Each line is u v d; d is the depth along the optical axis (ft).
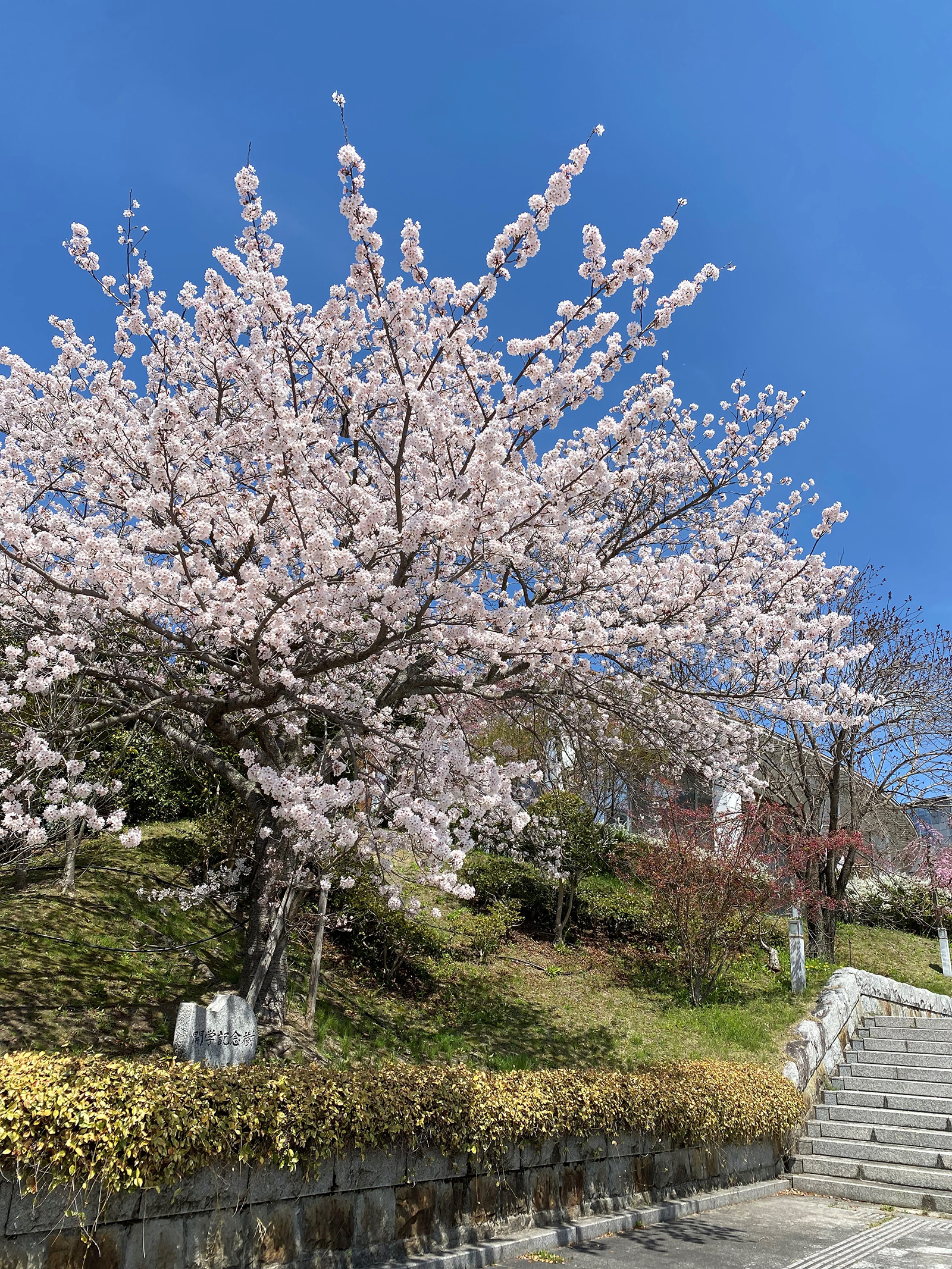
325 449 18.11
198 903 26.81
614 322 17.71
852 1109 27.66
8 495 18.31
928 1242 18.98
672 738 24.73
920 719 46.93
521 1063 26.07
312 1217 14.08
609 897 42.93
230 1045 16.76
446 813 18.25
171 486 16.48
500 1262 16.11
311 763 25.48
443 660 21.34
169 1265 12.14
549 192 15.97
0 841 23.06
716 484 22.99
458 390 21.57
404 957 31.58
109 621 18.92
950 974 45.47
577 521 22.24
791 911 38.37
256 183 18.44
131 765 32.96
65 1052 18.12
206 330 21.25
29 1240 10.89
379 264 16.98
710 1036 31.09
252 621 16.05
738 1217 21.12
